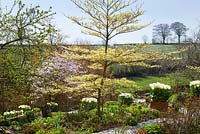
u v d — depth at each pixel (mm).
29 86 8641
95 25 13219
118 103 16234
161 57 12977
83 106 15078
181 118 8891
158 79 26828
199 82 16297
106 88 12844
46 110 15398
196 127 8734
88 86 12641
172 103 15508
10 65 7969
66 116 12930
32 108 15766
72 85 15922
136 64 13305
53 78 9805
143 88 23938
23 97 8945
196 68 20672
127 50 12758
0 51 8258
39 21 8289
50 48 9023
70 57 12867
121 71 28188
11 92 8422
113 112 13961
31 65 8375
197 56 25594
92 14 13070
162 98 14867
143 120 12789
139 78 28188
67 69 16422
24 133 11414
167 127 8891
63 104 17859
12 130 11711
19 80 8062
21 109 14445
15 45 8297
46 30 8359
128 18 13031
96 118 12516
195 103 9789
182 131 8609
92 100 15172
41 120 12664
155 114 13539
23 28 8133
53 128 11422
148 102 17734
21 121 12953
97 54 12445
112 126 11883
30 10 8180
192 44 28156
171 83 24078
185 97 16344
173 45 33000
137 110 13883
